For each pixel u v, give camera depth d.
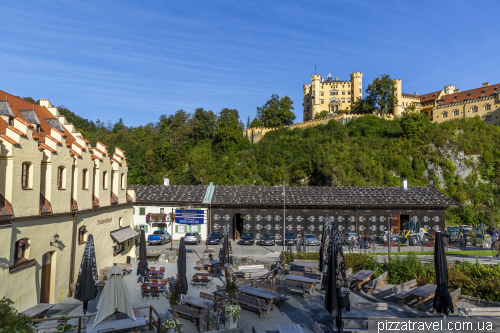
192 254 31.31
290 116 98.50
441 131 69.25
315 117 100.50
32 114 19.00
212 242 37.31
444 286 12.83
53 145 16.56
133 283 20.83
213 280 21.59
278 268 22.86
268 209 41.75
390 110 94.25
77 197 19.22
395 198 42.03
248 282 18.05
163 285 17.80
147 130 106.25
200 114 92.19
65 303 16.78
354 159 66.69
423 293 14.94
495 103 76.50
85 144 20.72
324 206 41.44
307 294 17.84
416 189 44.66
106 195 24.16
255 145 82.75
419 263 19.55
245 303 15.28
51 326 12.00
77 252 19.06
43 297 15.98
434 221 41.09
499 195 59.50
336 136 76.38
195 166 75.44
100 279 20.69
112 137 99.00
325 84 105.62
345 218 41.38
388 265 20.59
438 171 64.44
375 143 71.25
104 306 12.27
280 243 39.50
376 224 41.22
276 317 14.59
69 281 18.11
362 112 89.69
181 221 37.31
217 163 76.44
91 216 21.22
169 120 103.44
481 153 65.38
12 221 13.09
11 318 9.51
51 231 16.23
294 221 41.62
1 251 12.28
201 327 13.27
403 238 38.06
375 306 13.88
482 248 34.53
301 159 69.56
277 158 72.19
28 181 14.65
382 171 65.12
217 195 42.75
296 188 45.19
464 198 58.25
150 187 44.38
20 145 13.78
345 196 42.84
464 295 16.36
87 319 14.48
